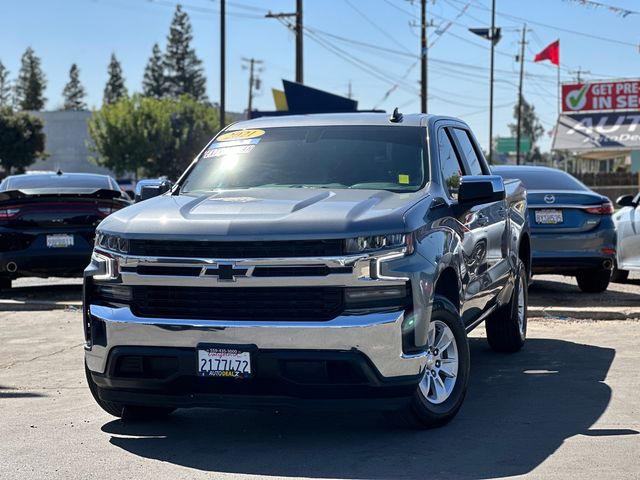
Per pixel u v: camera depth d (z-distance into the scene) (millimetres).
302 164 6777
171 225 5664
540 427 6039
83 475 5180
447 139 7309
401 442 5742
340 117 7281
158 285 5633
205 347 5496
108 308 5801
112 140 86062
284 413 6547
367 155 6762
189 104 90250
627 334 9641
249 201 5988
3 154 83000
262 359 5422
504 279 7957
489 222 7453
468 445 5648
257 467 5293
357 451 5570
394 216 5656
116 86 135375
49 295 13484
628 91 58562
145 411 6348
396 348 5457
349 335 5352
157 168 87875
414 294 5555
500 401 6789
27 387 7566
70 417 6566
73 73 140250
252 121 7492
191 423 6363
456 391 6141
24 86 130750
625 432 5895
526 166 13516
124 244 5738
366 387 5453
